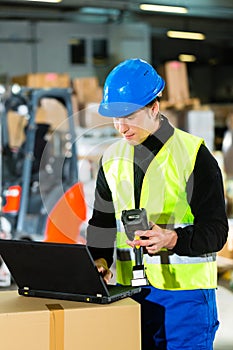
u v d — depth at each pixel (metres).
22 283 2.67
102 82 15.89
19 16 14.85
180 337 2.84
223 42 17.77
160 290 2.85
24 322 2.39
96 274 2.45
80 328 2.43
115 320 2.46
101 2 13.54
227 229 2.76
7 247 2.57
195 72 18.94
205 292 2.85
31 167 8.47
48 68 15.30
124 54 15.97
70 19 15.33
